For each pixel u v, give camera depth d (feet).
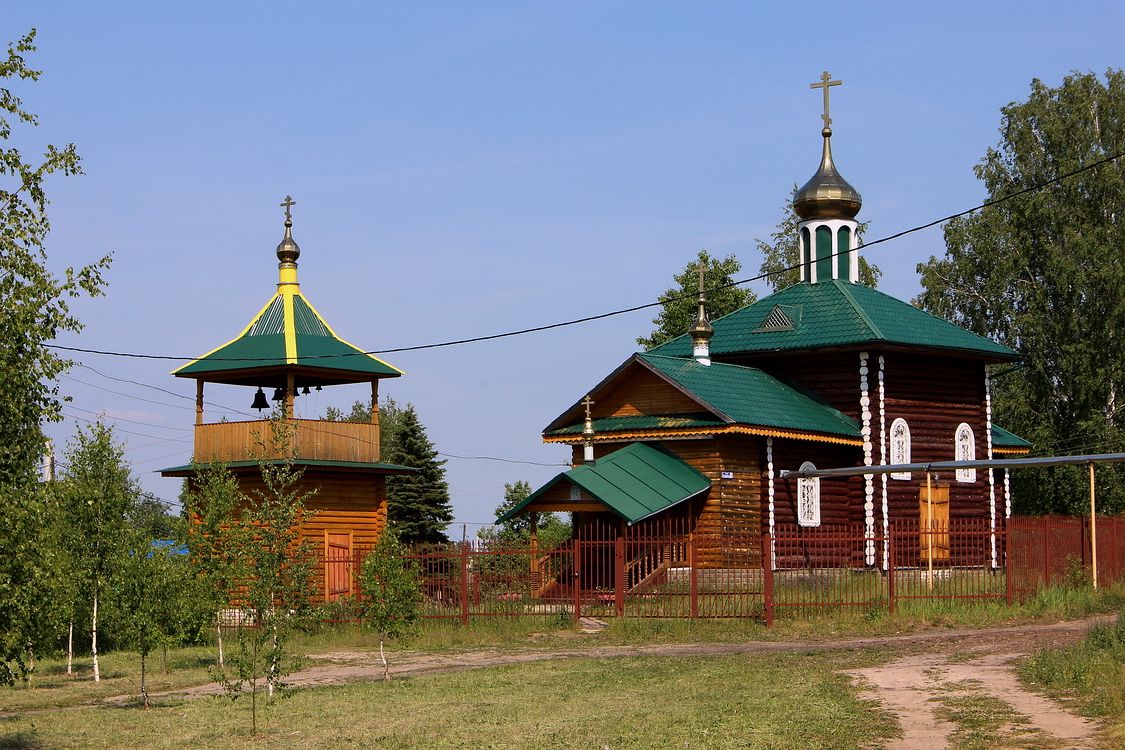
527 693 74.90
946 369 144.66
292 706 73.51
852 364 140.56
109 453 84.58
